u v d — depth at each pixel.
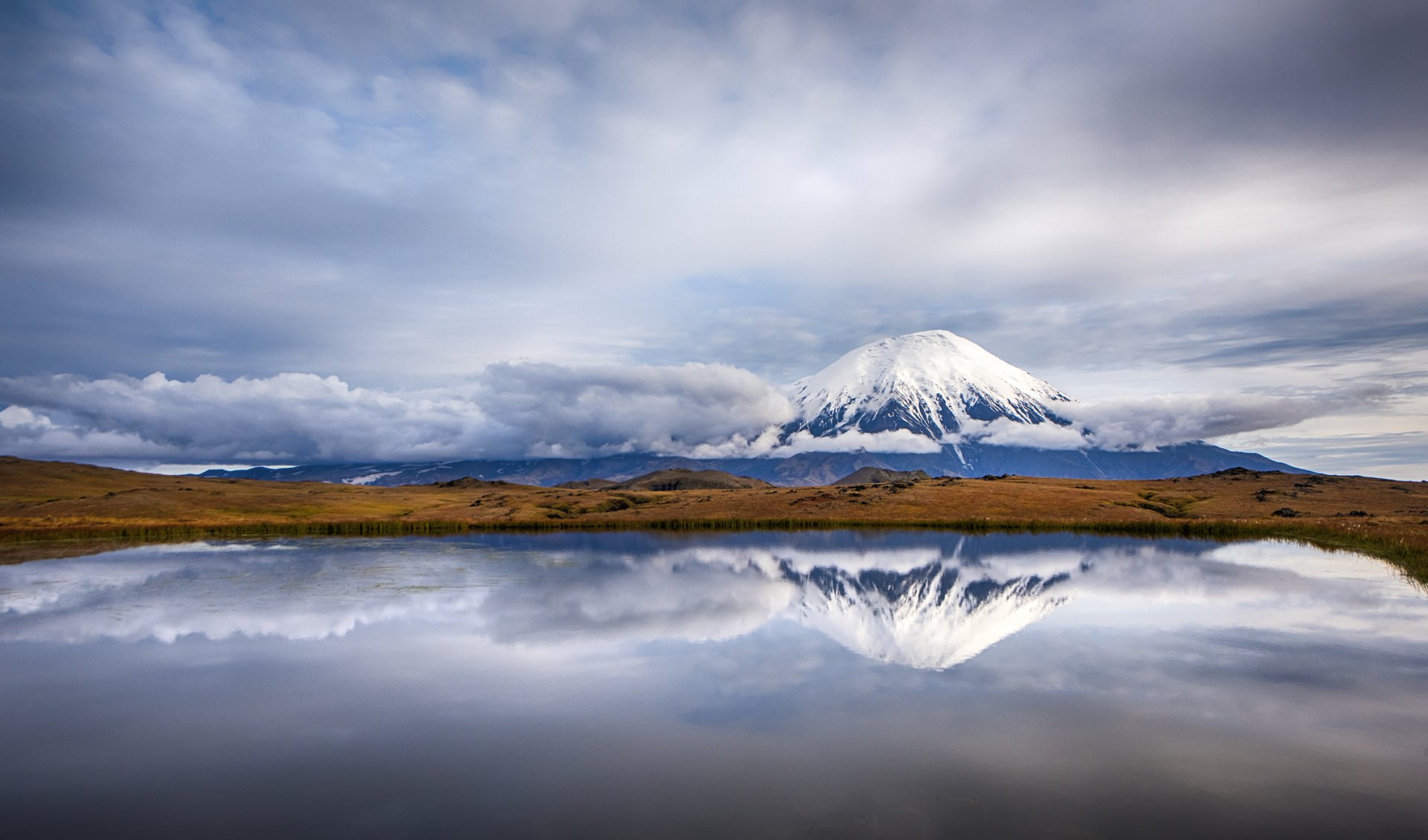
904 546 84.81
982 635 35.94
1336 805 17.36
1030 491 143.62
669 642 34.69
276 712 24.67
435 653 32.50
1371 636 34.81
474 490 198.25
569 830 16.42
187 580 54.75
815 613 42.03
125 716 24.41
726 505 144.75
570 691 26.78
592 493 168.75
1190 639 34.53
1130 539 89.88
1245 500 133.88
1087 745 21.28
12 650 33.25
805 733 22.38
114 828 16.86
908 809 17.28
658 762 20.23
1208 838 15.83
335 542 89.44
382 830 16.53
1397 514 109.25
